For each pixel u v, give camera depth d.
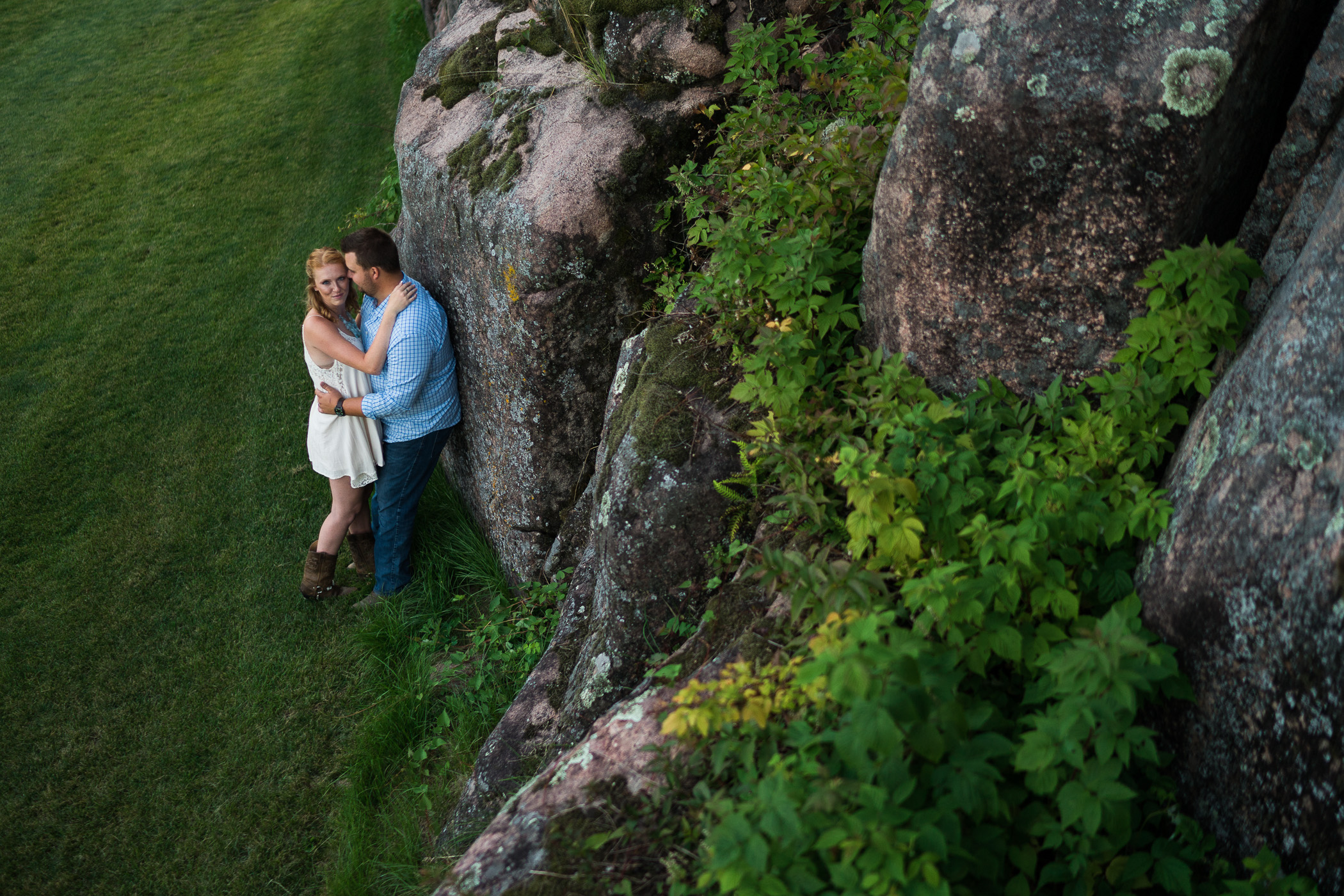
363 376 4.18
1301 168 2.16
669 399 3.01
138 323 6.71
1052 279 2.30
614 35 4.04
